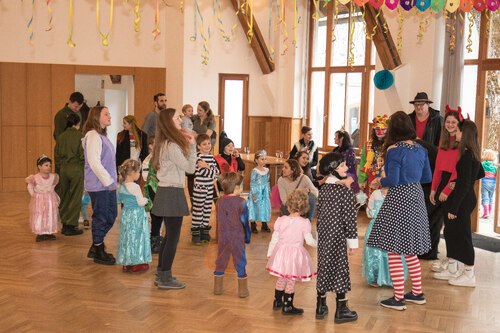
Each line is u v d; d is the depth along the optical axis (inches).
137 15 229.6
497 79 299.0
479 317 183.0
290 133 432.1
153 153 197.0
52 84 424.2
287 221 178.1
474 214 311.6
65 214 280.1
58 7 421.1
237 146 456.1
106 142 230.8
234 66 446.6
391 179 183.5
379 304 193.0
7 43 411.2
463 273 217.9
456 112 214.4
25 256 241.4
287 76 436.1
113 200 235.6
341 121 403.2
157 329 166.4
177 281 205.2
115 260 233.5
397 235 183.3
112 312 179.5
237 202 193.0
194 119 343.3
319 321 176.1
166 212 194.5
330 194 173.9
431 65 314.2
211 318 176.1
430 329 171.9
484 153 309.9
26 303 185.6
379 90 347.6
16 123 417.4
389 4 243.6
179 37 434.9
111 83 502.3
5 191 416.5
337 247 173.2
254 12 438.6
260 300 193.3
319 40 422.9
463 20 281.0
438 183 224.1
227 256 195.2
